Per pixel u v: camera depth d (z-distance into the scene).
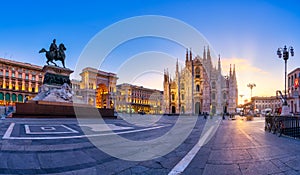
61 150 5.95
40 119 21.94
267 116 12.60
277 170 4.19
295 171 4.13
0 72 69.00
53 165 4.52
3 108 38.69
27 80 75.44
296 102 58.88
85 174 3.98
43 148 6.17
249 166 4.46
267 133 10.95
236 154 5.57
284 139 8.53
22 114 23.73
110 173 4.05
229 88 70.75
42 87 29.28
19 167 4.34
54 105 25.52
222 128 14.45
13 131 10.27
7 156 5.16
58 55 32.94
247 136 9.50
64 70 30.95
